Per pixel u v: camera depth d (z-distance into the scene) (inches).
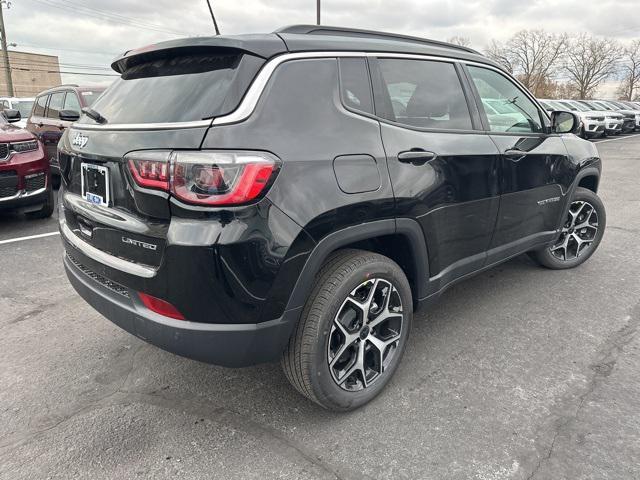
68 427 93.7
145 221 80.3
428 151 102.3
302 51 88.0
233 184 73.3
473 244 120.0
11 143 223.6
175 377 110.7
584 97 2581.2
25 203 229.3
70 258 108.3
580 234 173.8
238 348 79.5
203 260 73.7
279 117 80.6
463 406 99.3
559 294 154.1
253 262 75.6
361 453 86.6
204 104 79.0
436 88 112.4
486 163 117.5
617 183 357.7
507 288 159.0
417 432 91.8
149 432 92.4
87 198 95.0
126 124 86.2
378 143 93.1
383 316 98.6
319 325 85.9
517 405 99.5
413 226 99.0
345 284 88.1
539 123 146.3
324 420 95.6
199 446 88.6
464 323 135.4
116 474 82.0
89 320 138.6
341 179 85.0
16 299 152.9
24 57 2169.0
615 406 98.7
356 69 95.6
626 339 126.0
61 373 112.2
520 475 81.3
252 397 103.2
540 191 140.2
